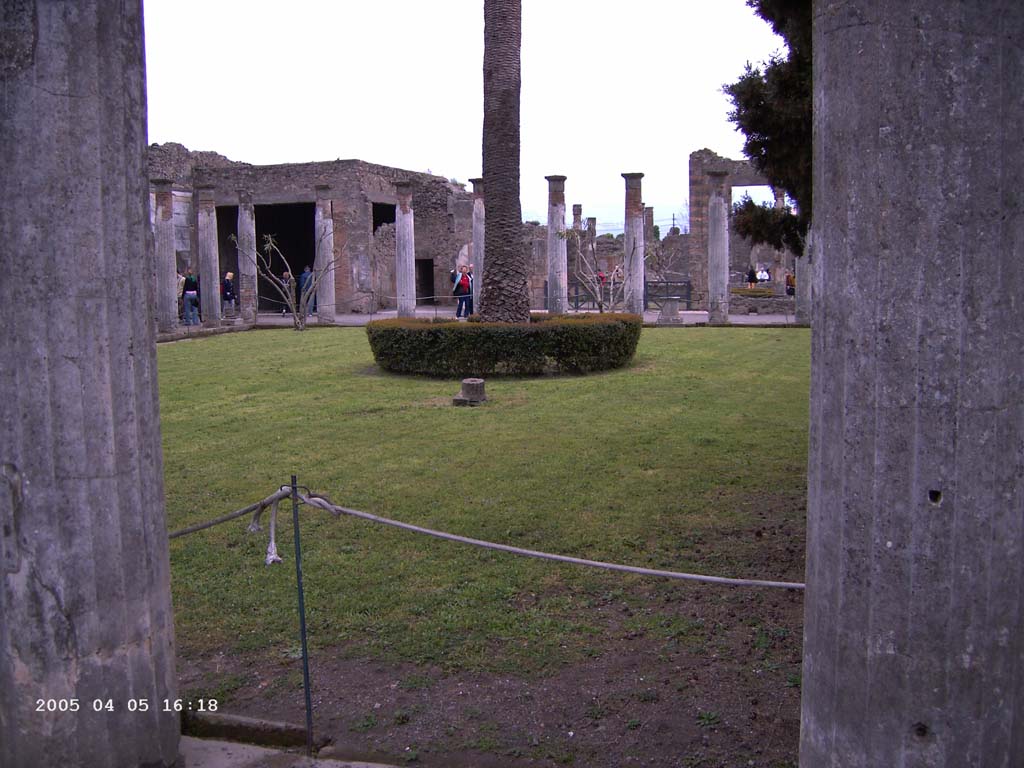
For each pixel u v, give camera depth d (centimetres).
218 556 604
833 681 272
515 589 541
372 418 1091
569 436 962
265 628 495
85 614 324
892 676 259
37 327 310
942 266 242
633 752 370
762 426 1002
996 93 238
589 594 533
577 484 770
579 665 446
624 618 500
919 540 251
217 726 396
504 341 1407
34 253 307
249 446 945
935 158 239
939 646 254
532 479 789
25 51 299
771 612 506
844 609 266
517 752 371
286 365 1612
